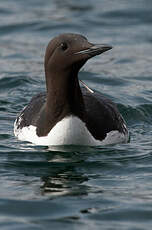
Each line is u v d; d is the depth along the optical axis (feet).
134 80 72.38
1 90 68.44
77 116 49.85
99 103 53.42
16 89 68.59
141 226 38.24
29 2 102.63
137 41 86.02
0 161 48.96
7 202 41.55
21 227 38.04
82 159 49.32
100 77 72.84
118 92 68.03
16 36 88.28
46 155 49.93
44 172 47.09
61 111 49.70
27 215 39.81
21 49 83.25
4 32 89.51
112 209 40.45
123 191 43.37
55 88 49.26
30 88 68.80
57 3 102.01
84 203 41.34
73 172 47.09
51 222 38.75
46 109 50.65
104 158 49.62
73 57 47.24
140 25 92.12
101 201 41.70
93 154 50.24
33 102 55.67
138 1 101.55
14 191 43.42
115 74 74.08
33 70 75.25
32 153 50.24
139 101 65.41
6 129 56.95
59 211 40.29
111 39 86.58
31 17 94.48
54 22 92.22
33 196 42.47
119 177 46.06
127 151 51.08
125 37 87.40
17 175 46.52
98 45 46.29
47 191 43.37
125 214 39.81
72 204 41.24
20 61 78.89
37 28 90.53
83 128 50.21
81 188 43.93
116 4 100.42
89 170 47.55
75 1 102.78
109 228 37.88
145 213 39.96
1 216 39.70
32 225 38.29
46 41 86.28
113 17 94.79
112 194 42.83
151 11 96.48
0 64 77.30
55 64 48.42
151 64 77.92
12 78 70.95
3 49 83.20
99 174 46.78
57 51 48.06
